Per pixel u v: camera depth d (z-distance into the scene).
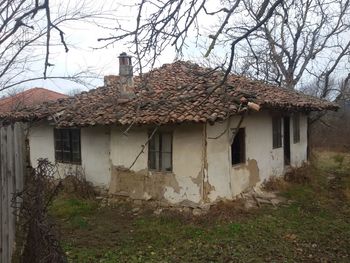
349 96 20.17
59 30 3.19
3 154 5.07
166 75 14.80
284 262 7.86
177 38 3.88
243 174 12.41
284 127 15.48
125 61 12.59
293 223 10.34
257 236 9.33
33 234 5.20
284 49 19.98
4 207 5.09
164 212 11.06
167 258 8.15
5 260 5.12
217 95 10.99
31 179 5.67
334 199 13.01
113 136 12.70
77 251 8.51
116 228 10.23
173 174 11.36
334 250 8.57
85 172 13.87
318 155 23.33
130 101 12.55
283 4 3.97
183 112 10.56
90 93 15.53
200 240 9.13
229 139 11.80
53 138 14.97
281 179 14.48
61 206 11.87
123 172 12.45
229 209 11.05
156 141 11.77
